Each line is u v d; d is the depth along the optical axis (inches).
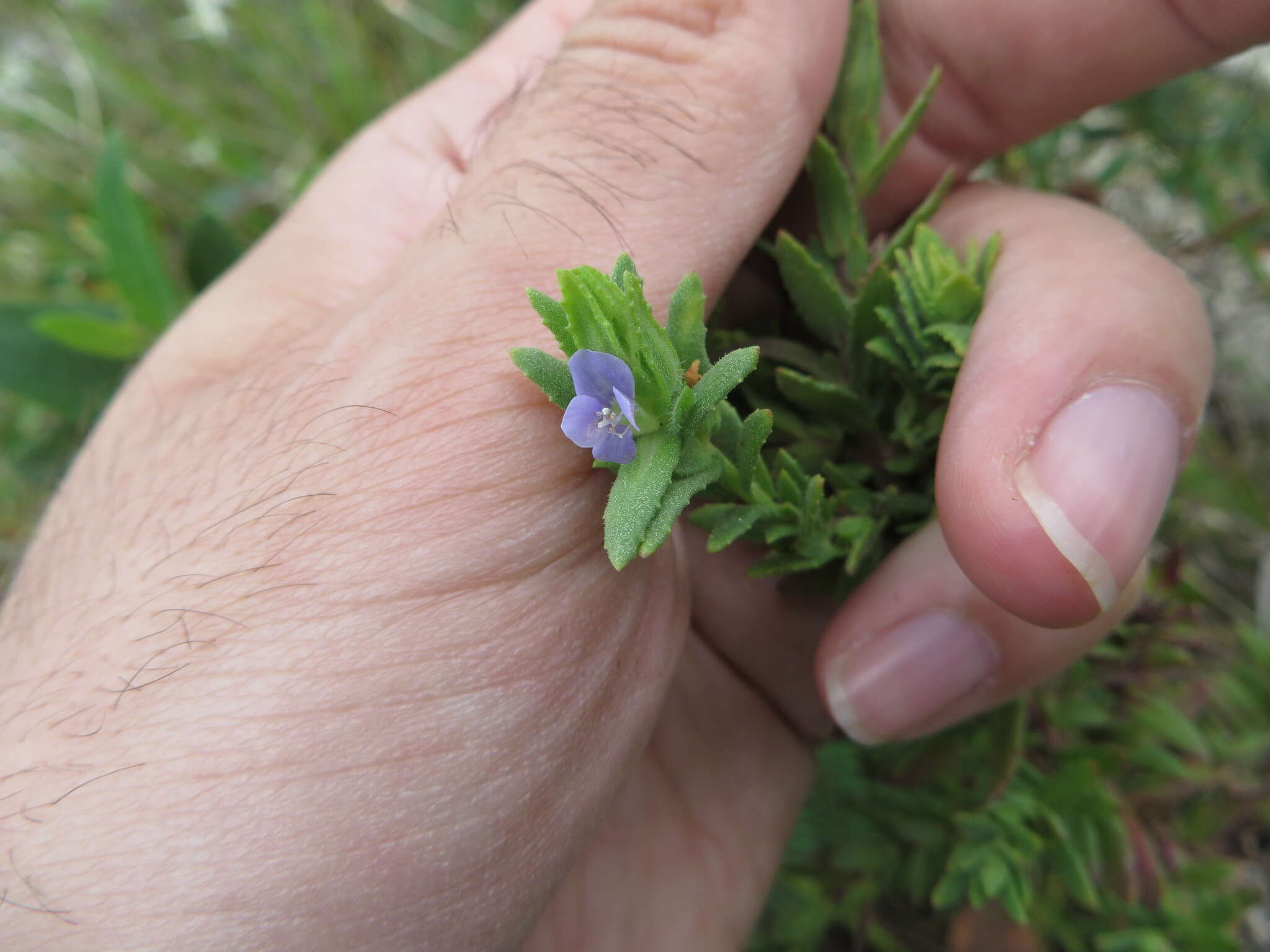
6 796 2.4
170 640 2.5
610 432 2.1
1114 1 3.4
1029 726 4.3
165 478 2.9
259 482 2.7
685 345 2.4
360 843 2.4
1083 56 3.6
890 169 3.7
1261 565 5.7
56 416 6.3
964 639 3.3
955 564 3.2
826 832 4.7
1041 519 2.8
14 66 7.5
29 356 5.6
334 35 6.8
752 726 4.2
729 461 2.5
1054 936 4.6
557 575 2.5
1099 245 3.1
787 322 4.0
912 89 3.9
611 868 3.9
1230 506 5.5
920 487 3.4
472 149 4.0
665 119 3.0
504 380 2.6
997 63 3.7
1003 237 3.4
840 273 3.6
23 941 2.3
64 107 7.4
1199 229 6.3
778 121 3.1
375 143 4.2
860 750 4.7
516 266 2.7
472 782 2.5
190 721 2.4
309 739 2.4
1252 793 4.4
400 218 4.0
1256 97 5.7
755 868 4.1
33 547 3.5
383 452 2.6
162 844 2.3
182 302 6.6
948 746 4.2
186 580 2.6
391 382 2.6
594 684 2.7
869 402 3.4
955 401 3.0
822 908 4.7
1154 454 2.9
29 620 3.1
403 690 2.4
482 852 2.5
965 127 3.9
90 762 2.4
